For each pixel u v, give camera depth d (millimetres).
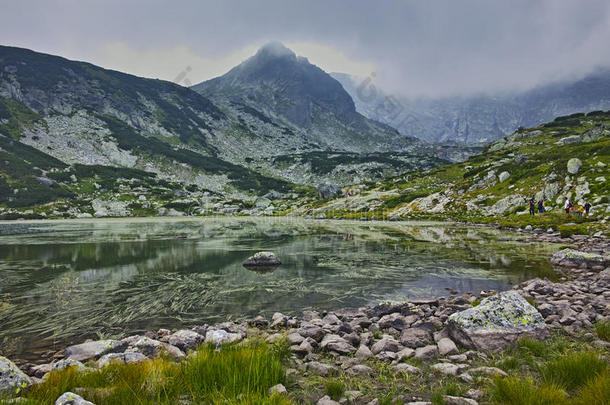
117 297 15078
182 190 182750
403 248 30531
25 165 153750
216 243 36156
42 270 21406
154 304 14008
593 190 48312
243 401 4887
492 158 131250
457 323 8469
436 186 119750
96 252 29547
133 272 20688
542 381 5918
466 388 5730
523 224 45469
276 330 10531
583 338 8344
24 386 5520
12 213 114312
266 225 71312
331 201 133625
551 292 13875
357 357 7684
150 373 5965
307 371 6914
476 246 30828
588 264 20109
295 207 149250
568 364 5871
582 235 33219
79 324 11656
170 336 9609
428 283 17438
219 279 18688
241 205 167250
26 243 36438
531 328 8188
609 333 8086
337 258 25516
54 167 164750
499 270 20203
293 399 5582
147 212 142375
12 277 19234
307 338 8859
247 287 16859
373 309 12438
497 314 8383
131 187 168875
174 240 39469
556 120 167625
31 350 9500
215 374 5965
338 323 10633
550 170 63906
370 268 21516
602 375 5160
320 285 17250
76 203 137375
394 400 5469
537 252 26594
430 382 6180
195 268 21984
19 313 12844
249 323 11367
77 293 15781
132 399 5176
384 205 104188
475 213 67750
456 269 20781
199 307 13617
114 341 8898
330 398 5586
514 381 5500
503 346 7754
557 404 4699
